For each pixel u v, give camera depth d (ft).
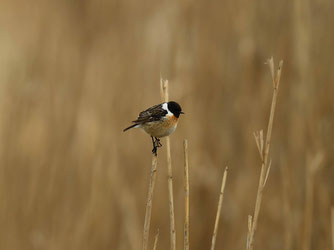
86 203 32.55
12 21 51.72
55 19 39.78
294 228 30.58
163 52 35.78
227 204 34.09
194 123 34.53
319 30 33.27
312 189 28.43
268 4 34.83
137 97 35.55
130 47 37.88
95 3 39.88
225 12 36.04
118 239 32.17
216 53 35.50
